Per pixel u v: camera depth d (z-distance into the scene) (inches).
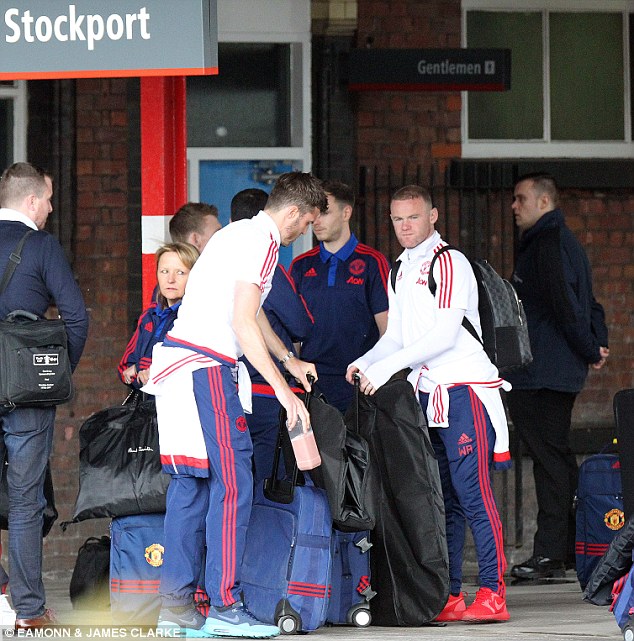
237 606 796.0
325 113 1328.7
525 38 1384.1
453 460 882.1
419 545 850.1
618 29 1398.9
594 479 1024.9
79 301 840.3
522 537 1318.9
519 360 896.3
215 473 794.2
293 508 818.8
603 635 819.4
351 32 1327.5
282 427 832.3
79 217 1306.6
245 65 1350.9
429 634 821.9
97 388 1305.4
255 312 786.2
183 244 909.2
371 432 860.0
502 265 1342.3
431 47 1346.0
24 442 828.0
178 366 795.4
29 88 1301.7
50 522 904.9
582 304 1131.3
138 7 848.3
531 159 1353.3
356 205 1327.5
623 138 1400.1
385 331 976.9
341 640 780.6
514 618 919.7
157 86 999.0
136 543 865.5
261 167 1350.9
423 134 1342.3
